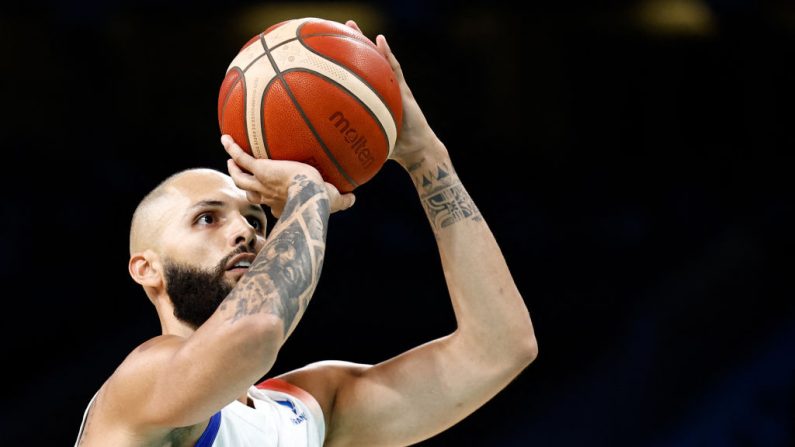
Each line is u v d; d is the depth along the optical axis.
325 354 23.98
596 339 25.91
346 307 24.59
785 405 24.42
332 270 25.02
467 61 29.55
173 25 28.09
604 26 30.61
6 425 22.95
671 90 30.72
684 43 31.11
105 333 24.58
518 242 27.91
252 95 7.68
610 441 23.86
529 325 9.42
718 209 29.34
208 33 28.34
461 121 29.19
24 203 25.45
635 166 29.84
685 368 25.20
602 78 30.48
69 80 27.00
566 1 30.52
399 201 25.89
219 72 28.16
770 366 25.09
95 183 26.28
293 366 23.78
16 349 23.97
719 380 25.14
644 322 26.17
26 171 25.80
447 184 9.40
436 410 9.42
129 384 7.19
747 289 26.84
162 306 8.91
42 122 26.47
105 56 27.48
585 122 30.09
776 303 26.53
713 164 30.12
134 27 27.89
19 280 24.58
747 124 30.62
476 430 23.75
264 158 7.77
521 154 29.27
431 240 25.59
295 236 7.16
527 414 24.16
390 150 8.17
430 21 29.52
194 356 6.73
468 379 9.34
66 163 26.30
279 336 6.76
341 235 25.42
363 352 24.09
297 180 7.53
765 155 30.47
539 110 29.73
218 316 6.80
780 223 28.67
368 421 9.51
